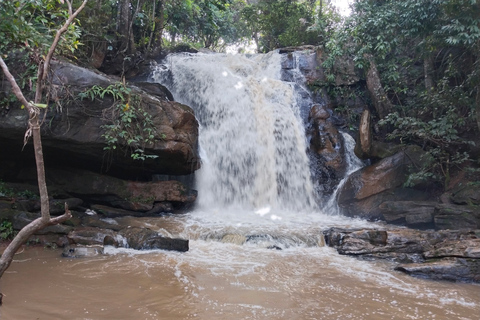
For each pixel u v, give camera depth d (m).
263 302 5.72
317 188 13.73
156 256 7.70
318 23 18.59
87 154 10.18
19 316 4.91
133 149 10.20
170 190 11.27
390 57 15.80
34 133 4.27
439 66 14.81
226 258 7.80
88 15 13.34
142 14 15.70
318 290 6.30
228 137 13.81
